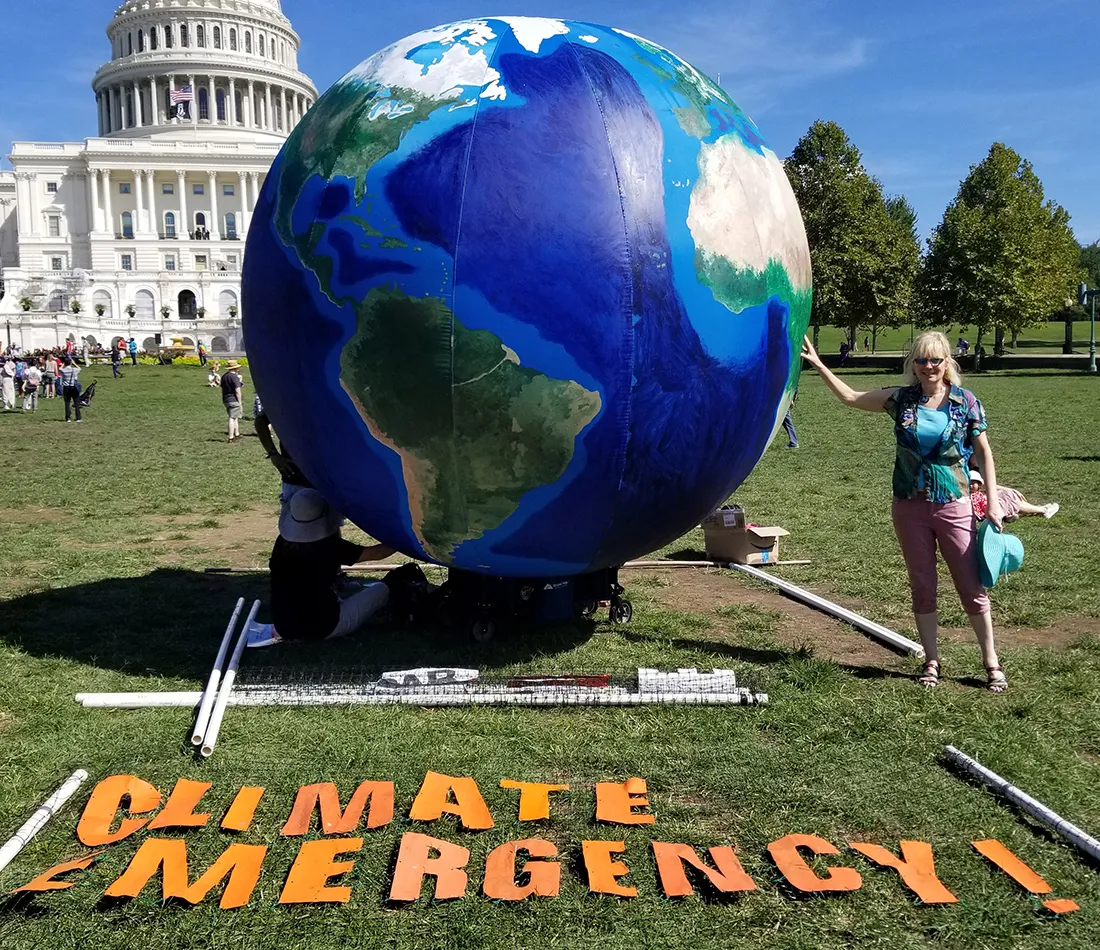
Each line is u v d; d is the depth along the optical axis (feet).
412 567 20.57
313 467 16.14
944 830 11.89
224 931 9.98
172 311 293.43
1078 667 17.56
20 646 19.08
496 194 13.84
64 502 38.60
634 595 23.09
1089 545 27.66
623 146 14.25
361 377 14.55
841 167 162.30
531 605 19.45
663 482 15.25
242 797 12.50
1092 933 9.98
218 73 330.54
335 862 11.02
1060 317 314.35
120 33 343.67
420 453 14.79
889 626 20.59
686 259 14.38
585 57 14.93
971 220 150.92
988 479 16.40
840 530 30.78
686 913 10.25
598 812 12.09
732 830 11.91
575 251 13.85
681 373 14.57
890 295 161.99
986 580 16.07
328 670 17.07
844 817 12.18
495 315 13.85
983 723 14.99
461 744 14.19
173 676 17.35
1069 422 65.00
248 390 122.11
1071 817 12.23
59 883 10.71
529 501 15.05
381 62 15.53
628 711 15.44
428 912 10.27
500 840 11.64
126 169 310.04
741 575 25.26
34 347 228.02
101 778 13.26
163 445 61.26
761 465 46.75
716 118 15.47
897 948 9.71
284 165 15.60
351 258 14.28
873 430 63.67
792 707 15.44
